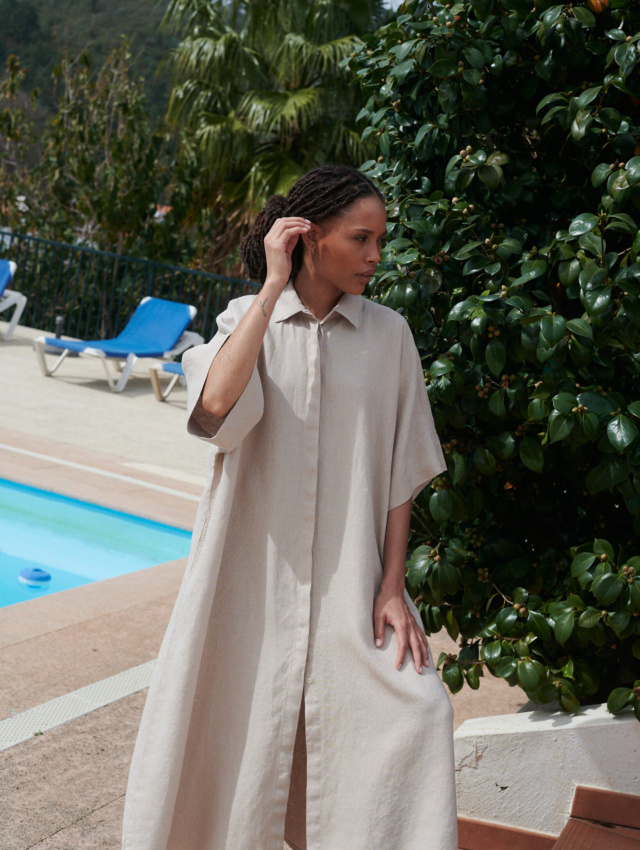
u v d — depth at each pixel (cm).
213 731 173
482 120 238
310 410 169
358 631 166
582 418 209
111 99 1273
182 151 1283
